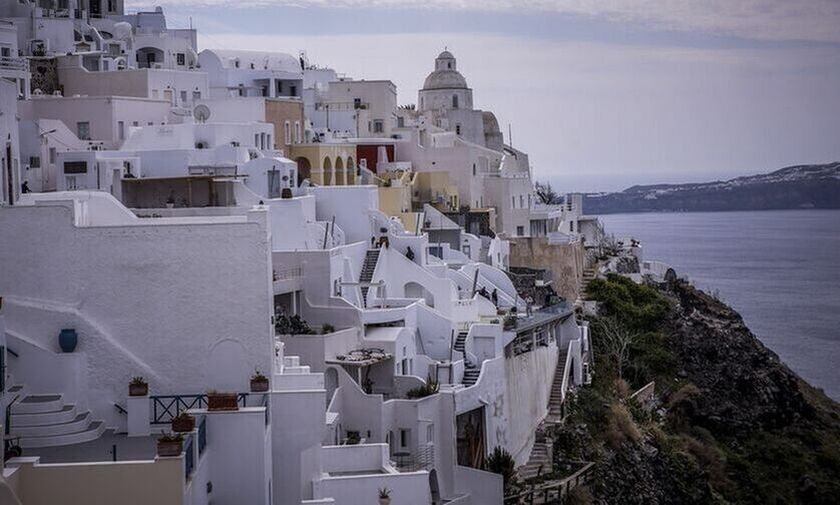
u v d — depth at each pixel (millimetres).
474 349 80125
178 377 45156
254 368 45406
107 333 44969
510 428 80438
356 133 126062
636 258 142625
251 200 83188
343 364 66688
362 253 83625
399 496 51906
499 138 155000
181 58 120750
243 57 123062
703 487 96125
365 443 62031
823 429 121062
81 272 45000
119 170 82875
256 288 45375
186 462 37906
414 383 70375
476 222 110250
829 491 109000
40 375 44219
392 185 106312
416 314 79438
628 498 86312
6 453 37250
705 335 118062
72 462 38531
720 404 113812
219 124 92062
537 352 88062
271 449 46031
